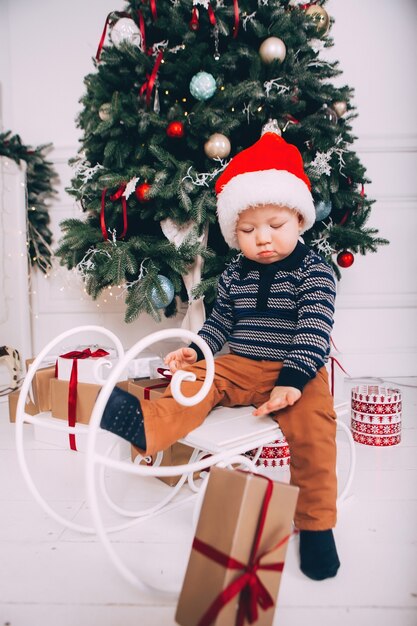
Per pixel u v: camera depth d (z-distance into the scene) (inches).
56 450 59.0
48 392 62.6
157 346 96.5
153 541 39.0
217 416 38.2
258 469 53.0
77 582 34.0
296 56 63.6
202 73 58.5
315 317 38.2
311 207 43.1
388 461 54.9
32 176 94.9
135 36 61.8
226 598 24.8
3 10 96.3
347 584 33.4
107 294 99.7
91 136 67.8
